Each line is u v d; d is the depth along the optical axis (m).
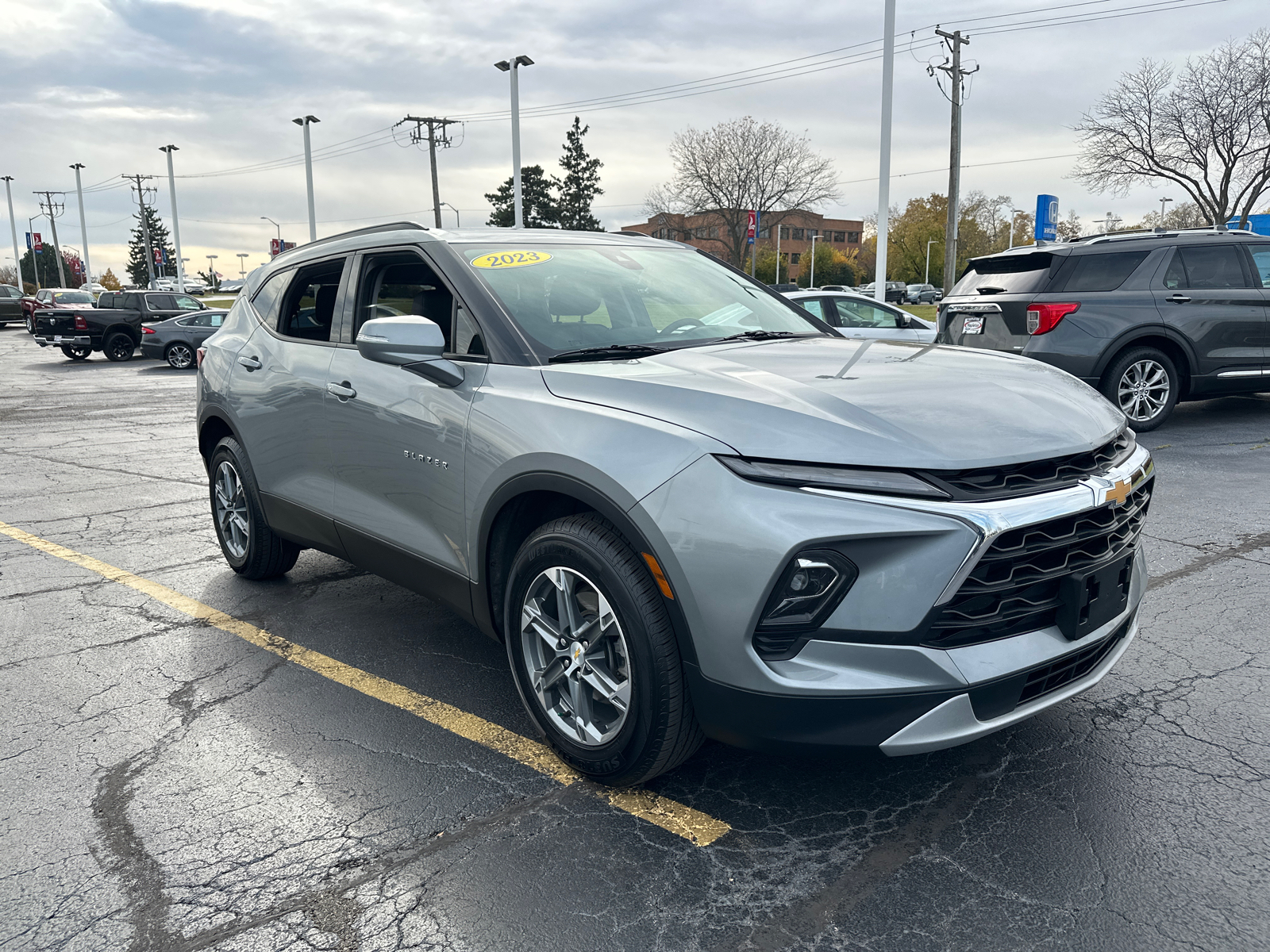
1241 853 2.31
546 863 2.33
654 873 2.28
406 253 3.49
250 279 4.75
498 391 2.84
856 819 2.50
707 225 65.19
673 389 2.49
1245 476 6.57
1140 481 2.57
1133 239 8.23
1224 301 8.27
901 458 2.15
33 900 2.22
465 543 2.96
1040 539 2.24
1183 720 3.02
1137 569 2.81
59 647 3.90
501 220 68.25
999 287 8.55
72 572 5.03
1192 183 34.94
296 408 3.84
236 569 4.80
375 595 4.55
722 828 2.47
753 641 2.20
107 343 25.31
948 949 1.99
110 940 2.07
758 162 60.16
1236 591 4.25
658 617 2.37
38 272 108.69
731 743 2.33
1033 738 2.93
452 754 2.92
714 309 3.52
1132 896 2.15
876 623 2.13
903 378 2.61
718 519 2.19
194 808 2.62
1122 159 35.78
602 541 2.46
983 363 2.90
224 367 4.49
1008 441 2.26
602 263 3.58
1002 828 2.43
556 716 2.76
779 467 2.19
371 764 2.87
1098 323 8.00
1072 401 2.62
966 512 2.10
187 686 3.48
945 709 2.15
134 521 6.31
